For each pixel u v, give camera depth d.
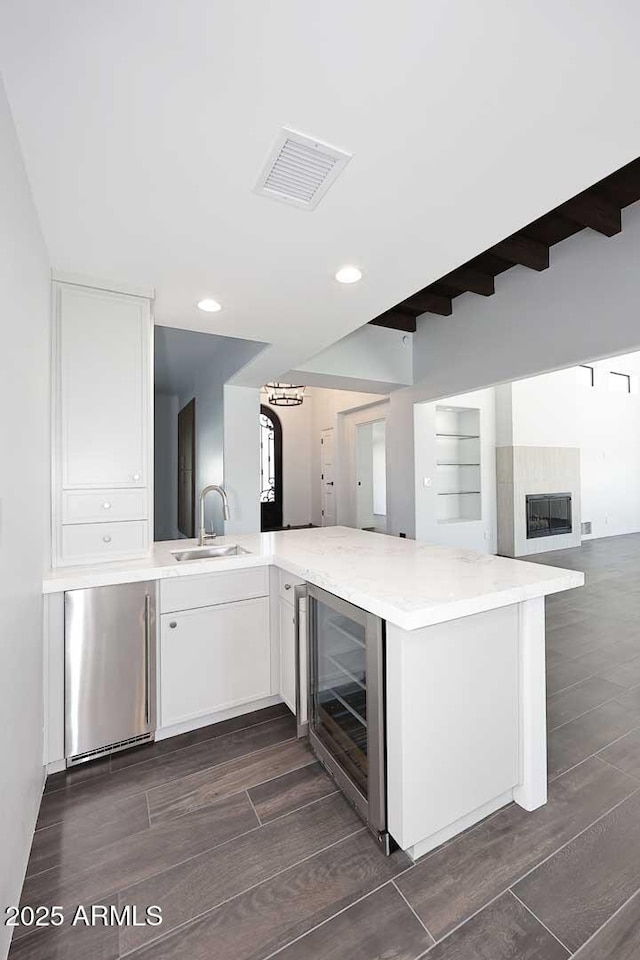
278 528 9.09
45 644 1.86
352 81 1.17
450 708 1.49
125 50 1.08
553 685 2.65
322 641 1.97
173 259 2.11
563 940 1.20
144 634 2.05
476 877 1.39
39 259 1.77
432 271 2.27
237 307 2.70
